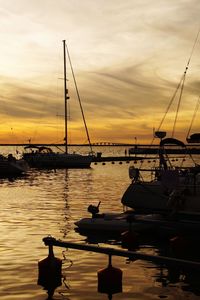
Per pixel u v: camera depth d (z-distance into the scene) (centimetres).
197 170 2038
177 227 1609
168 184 1903
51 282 1022
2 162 4866
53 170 6088
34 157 6397
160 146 2273
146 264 1186
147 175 5091
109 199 2758
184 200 1797
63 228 1727
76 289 980
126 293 956
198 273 1102
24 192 3203
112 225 1695
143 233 1695
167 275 1084
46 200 2691
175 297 929
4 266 1155
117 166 7612
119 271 1001
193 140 2239
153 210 1984
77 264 1181
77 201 2641
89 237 1586
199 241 1580
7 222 1848
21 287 989
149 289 980
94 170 6278
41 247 1373
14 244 1416
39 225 1781
